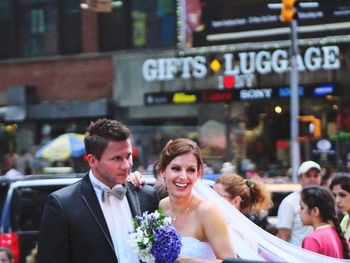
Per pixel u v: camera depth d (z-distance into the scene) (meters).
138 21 30.48
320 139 27.25
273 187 13.66
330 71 27.05
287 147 28.00
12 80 32.12
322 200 7.61
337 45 26.53
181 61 28.78
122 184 5.72
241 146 28.31
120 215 5.66
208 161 25.97
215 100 28.19
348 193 9.02
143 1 30.39
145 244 5.34
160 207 5.77
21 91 31.16
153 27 30.22
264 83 27.62
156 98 29.14
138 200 5.88
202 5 28.47
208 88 28.52
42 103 31.12
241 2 27.84
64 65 31.28
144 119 29.95
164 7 30.06
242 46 27.78
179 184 5.73
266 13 27.38
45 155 24.55
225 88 28.05
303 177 11.50
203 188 6.22
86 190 5.57
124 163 5.53
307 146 27.42
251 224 6.14
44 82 31.59
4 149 31.62
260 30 27.56
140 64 29.83
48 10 31.88
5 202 10.80
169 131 29.48
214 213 5.68
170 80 29.30
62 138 25.02
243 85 27.75
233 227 6.05
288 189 13.53
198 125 28.83
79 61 31.06
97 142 5.50
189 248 5.65
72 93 31.12
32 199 10.84
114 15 30.80
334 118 27.28
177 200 5.78
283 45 27.09
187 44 28.77
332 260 6.19
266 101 28.09
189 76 28.67
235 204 8.09
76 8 31.33
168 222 5.45
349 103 26.91
